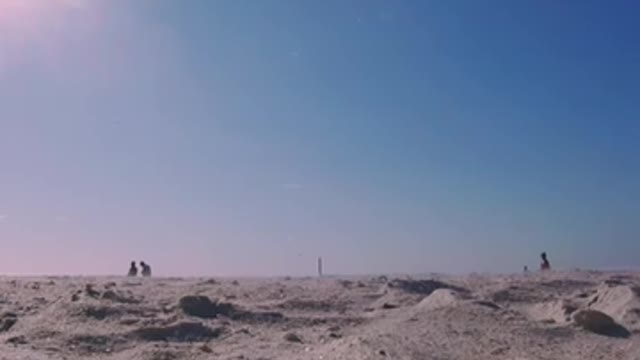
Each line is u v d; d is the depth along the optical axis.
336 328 10.93
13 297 13.66
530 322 10.27
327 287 17.77
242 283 20.16
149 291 15.58
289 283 20.02
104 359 8.30
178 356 8.38
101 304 11.45
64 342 9.05
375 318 11.85
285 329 10.89
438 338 8.89
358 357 7.46
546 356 8.27
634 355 8.44
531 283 18.16
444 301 11.73
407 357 7.57
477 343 8.77
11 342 8.93
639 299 11.65
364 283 19.44
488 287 17.34
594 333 9.72
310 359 7.75
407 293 15.56
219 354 8.47
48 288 15.76
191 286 17.83
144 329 9.76
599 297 12.73
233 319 11.41
